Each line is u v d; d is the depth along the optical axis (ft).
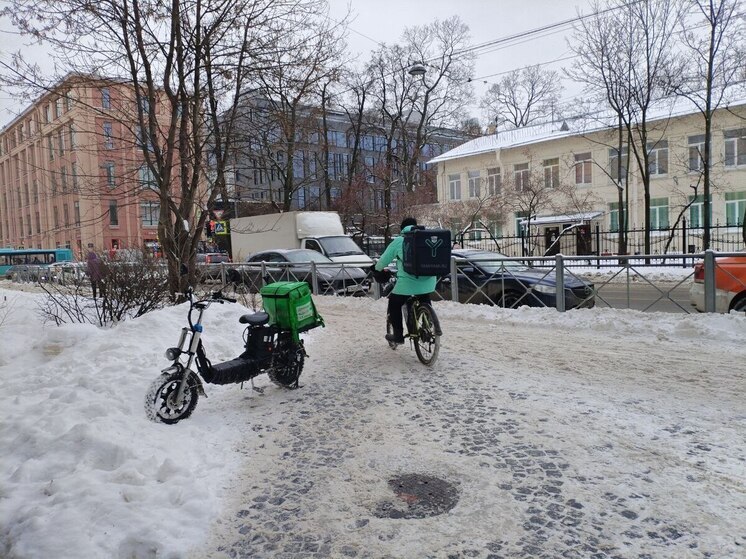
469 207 92.68
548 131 107.14
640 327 25.44
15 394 17.17
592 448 12.50
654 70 66.59
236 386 18.70
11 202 145.59
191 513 10.09
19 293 44.68
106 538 9.16
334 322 32.27
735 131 80.69
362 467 12.05
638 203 90.22
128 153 38.65
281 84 36.83
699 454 12.02
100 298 29.55
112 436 12.58
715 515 9.58
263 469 12.12
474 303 35.70
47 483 10.77
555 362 20.54
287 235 60.59
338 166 172.86
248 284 49.73
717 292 26.35
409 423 14.60
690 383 17.34
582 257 29.81
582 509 9.95
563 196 96.37
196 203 33.96
